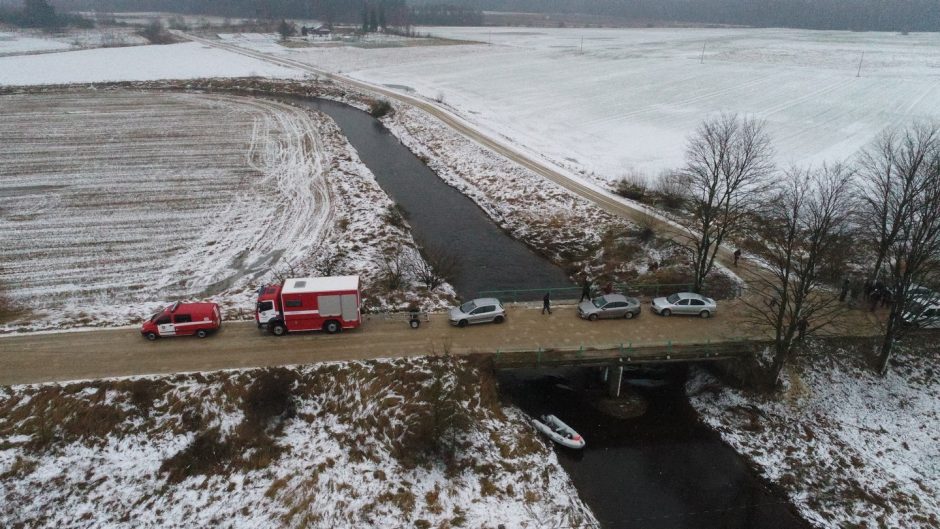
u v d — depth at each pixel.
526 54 171.00
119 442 25.86
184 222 51.59
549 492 25.62
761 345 31.97
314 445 26.62
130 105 97.50
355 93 108.00
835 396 31.67
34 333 32.41
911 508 25.58
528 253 48.41
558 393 32.69
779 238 38.38
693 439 29.47
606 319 34.88
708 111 93.06
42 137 77.12
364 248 45.84
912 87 110.75
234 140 77.25
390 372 29.50
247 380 28.67
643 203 55.16
